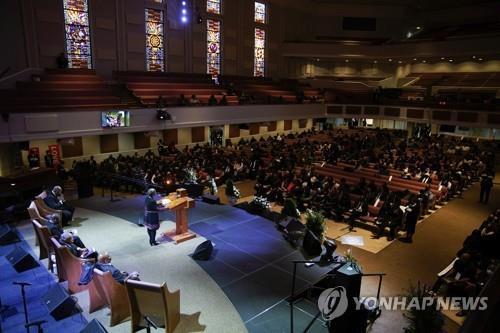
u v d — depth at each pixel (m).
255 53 36.03
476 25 38.25
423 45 34.34
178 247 10.19
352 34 41.34
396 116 33.97
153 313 6.38
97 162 22.67
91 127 20.23
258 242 10.77
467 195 19.73
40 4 21.77
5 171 17.86
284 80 38.50
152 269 8.98
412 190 17.66
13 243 10.41
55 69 22.41
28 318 7.10
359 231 14.45
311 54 38.06
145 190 15.86
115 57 25.58
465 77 36.44
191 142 27.48
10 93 19.08
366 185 16.83
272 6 36.66
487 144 29.48
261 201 13.73
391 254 12.55
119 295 6.91
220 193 18.77
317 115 35.81
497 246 11.19
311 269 9.32
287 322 7.35
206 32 31.09
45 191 12.20
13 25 20.92
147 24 27.08
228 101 28.47
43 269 8.96
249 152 25.08
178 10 28.66
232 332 6.95
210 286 8.38
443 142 29.27
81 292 8.01
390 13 40.66
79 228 11.34
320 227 10.84
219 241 10.73
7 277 8.56
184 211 10.72
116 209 13.20
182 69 29.80
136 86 25.16
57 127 18.88
